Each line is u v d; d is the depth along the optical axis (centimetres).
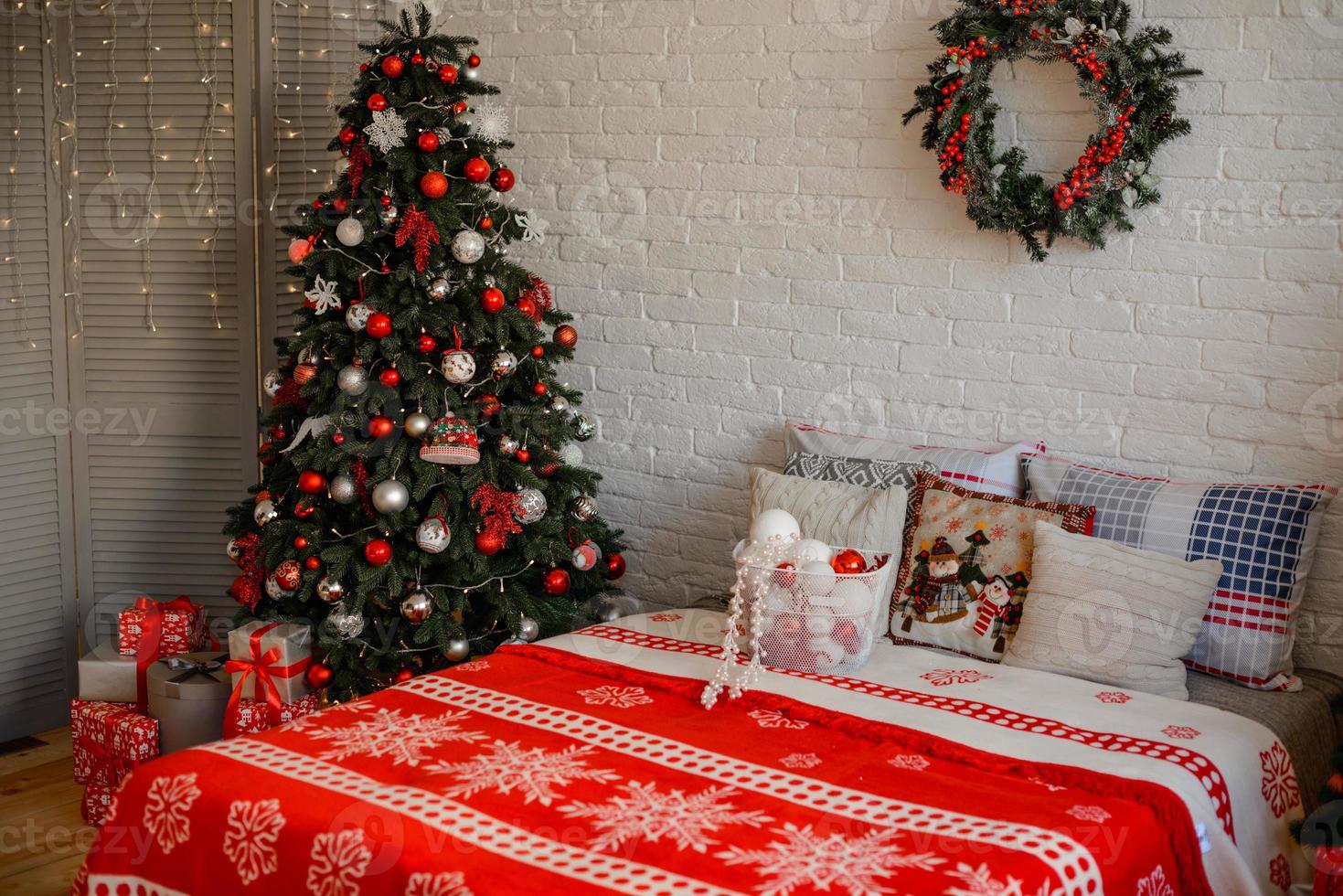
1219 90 283
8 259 368
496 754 226
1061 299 310
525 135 394
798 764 223
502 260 335
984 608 285
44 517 383
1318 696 270
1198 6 283
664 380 379
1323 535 282
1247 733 242
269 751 226
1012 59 300
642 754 227
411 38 319
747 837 194
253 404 388
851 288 341
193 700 317
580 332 392
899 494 301
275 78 381
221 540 394
